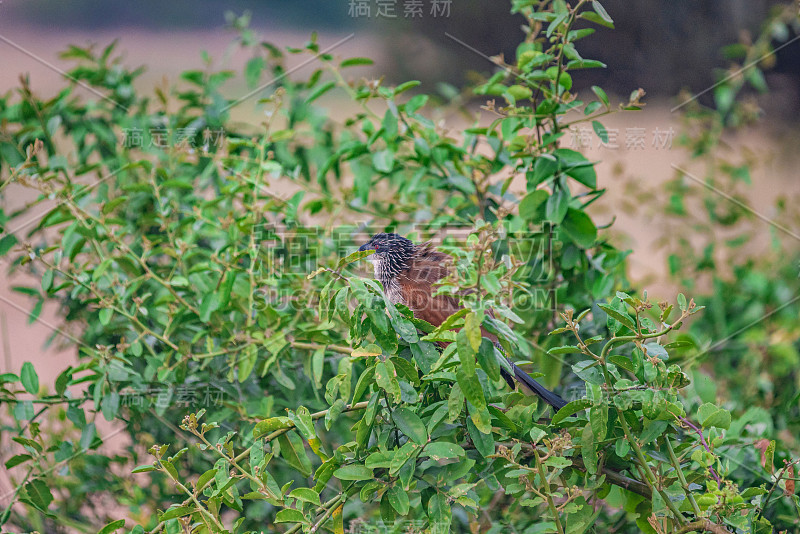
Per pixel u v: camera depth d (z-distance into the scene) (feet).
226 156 33.91
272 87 39.96
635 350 19.63
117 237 28.89
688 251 44.37
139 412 31.22
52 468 27.02
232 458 20.49
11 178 27.81
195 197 34.58
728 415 19.74
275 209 31.17
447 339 18.40
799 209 48.01
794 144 63.21
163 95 36.52
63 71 38.63
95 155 43.52
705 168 54.65
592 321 29.78
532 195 28.60
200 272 29.89
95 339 34.19
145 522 28.86
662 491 19.70
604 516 27.02
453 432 20.67
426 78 88.69
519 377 25.26
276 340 27.61
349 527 27.30
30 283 39.91
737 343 37.68
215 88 39.14
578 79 88.17
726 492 18.84
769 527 20.94
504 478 21.72
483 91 30.53
